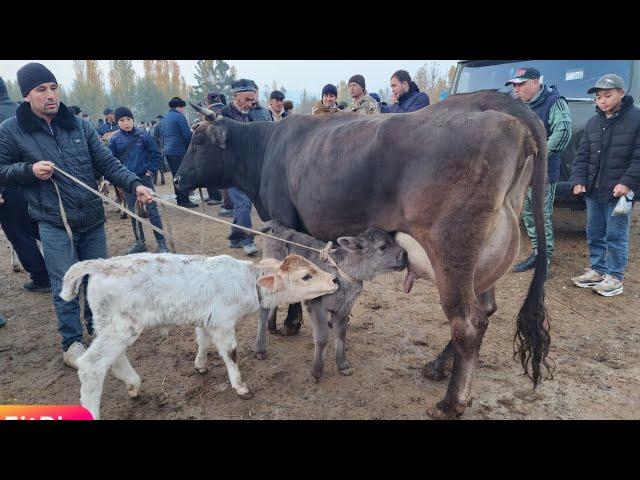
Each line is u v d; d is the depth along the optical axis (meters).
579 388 3.54
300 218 4.28
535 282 3.03
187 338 4.46
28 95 3.43
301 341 4.43
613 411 3.26
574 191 5.25
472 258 2.86
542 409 3.30
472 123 2.78
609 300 5.07
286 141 4.21
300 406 3.40
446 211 2.85
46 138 3.58
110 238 8.07
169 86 65.75
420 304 5.23
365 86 7.47
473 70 7.61
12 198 5.00
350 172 3.30
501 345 4.23
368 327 4.66
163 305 3.06
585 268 6.06
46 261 3.76
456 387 3.10
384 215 3.28
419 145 2.93
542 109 5.25
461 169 2.77
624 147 4.73
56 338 4.44
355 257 3.53
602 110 4.89
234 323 3.34
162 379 3.75
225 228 8.73
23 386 3.63
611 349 4.09
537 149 2.89
